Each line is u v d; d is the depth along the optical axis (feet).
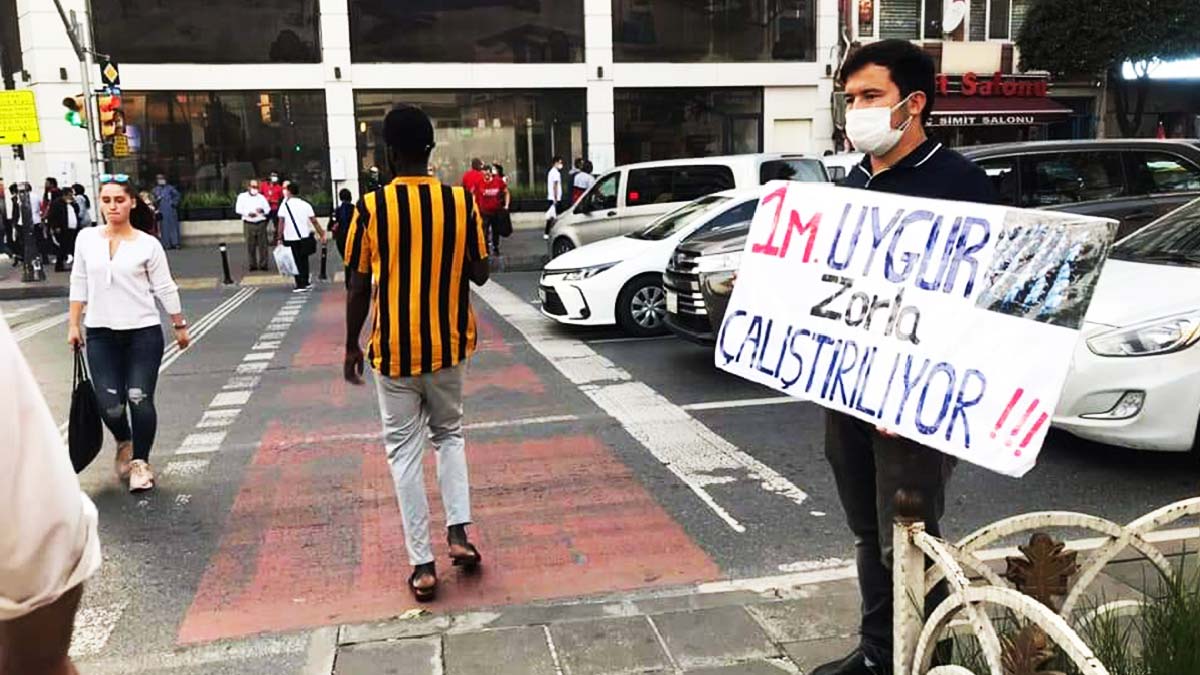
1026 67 84.28
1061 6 80.07
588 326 37.52
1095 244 7.20
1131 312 17.65
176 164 77.36
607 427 22.62
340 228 52.29
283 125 78.38
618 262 34.76
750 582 13.87
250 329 39.78
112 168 71.82
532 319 39.91
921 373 8.27
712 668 10.99
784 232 9.72
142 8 75.36
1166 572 8.77
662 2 82.43
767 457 19.97
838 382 8.98
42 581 4.24
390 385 13.52
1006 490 17.47
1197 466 18.47
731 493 17.84
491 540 15.85
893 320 8.58
